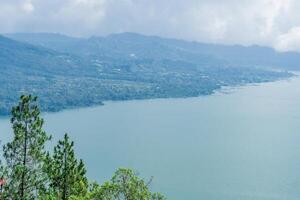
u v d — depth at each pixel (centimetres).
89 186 6066
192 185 17750
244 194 16850
